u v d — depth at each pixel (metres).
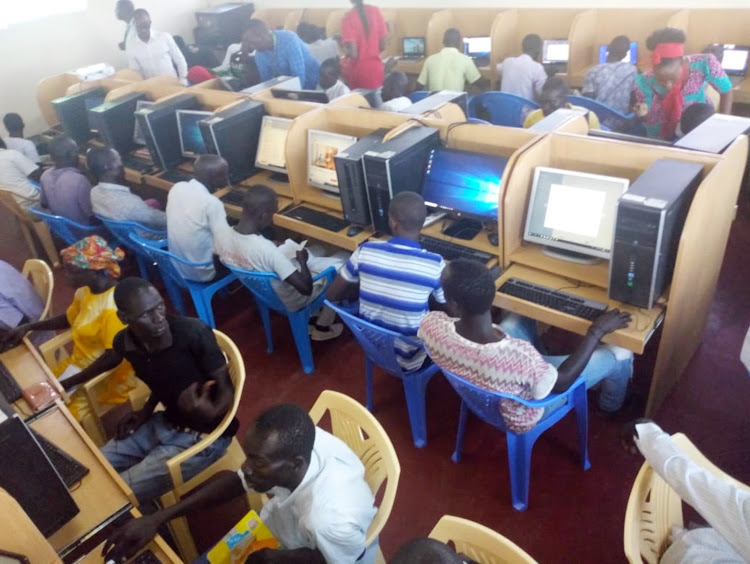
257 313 3.70
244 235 2.79
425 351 2.42
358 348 3.29
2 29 5.91
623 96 4.14
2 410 1.85
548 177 2.60
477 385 1.91
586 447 2.41
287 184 3.78
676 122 3.47
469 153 2.89
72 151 3.88
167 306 3.91
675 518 1.59
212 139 3.65
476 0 5.71
